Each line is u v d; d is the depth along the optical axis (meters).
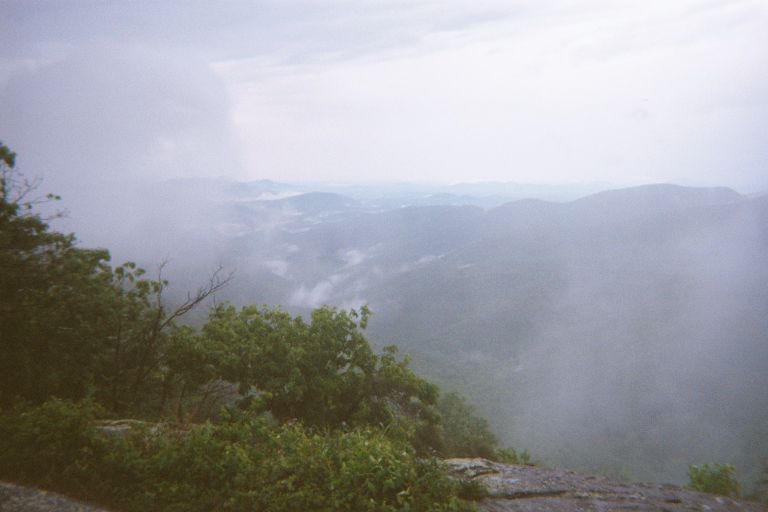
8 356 11.69
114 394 13.43
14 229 13.05
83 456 5.66
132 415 13.16
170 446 5.94
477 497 6.12
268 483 5.48
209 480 5.53
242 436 6.35
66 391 12.86
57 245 14.33
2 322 11.74
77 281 13.92
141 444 6.07
